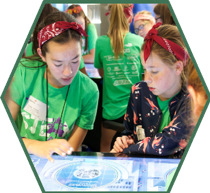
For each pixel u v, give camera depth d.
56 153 2.05
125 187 1.78
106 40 2.58
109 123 2.75
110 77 2.65
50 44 1.78
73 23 1.77
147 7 2.84
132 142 2.05
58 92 1.99
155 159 1.97
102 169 1.91
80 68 2.76
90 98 2.05
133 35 2.57
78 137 2.12
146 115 2.00
